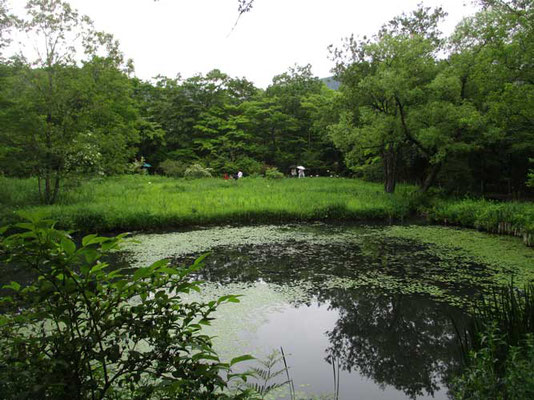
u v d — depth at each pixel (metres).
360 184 25.59
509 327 3.90
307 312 6.12
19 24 13.55
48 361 1.61
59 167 14.43
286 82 43.19
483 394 2.77
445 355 4.84
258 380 4.09
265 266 8.59
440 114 15.77
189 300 6.42
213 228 12.89
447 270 8.29
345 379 4.26
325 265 8.70
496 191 22.39
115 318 1.67
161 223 12.69
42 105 14.04
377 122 17.50
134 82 35.91
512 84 11.95
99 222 11.68
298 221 14.37
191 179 27.09
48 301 1.69
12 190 14.97
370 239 11.48
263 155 38.81
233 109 39.19
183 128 36.53
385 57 17.56
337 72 19.09
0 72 13.43
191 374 1.62
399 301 6.59
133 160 34.34
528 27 11.41
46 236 1.49
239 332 5.32
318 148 39.28
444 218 14.22
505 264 8.70
